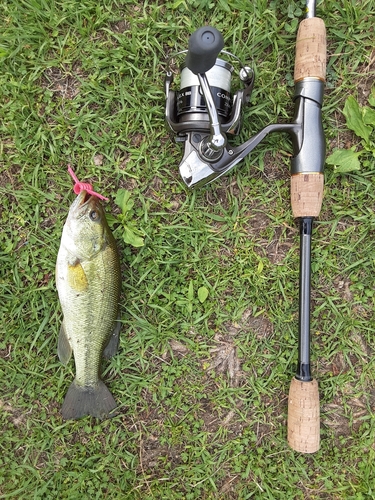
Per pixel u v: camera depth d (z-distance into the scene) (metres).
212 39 0.26
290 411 0.38
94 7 0.38
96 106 0.39
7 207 0.39
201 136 0.35
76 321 0.36
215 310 0.40
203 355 0.41
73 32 0.39
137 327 0.40
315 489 0.40
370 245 0.40
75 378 0.37
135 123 0.39
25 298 0.39
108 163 0.39
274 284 0.40
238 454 0.40
